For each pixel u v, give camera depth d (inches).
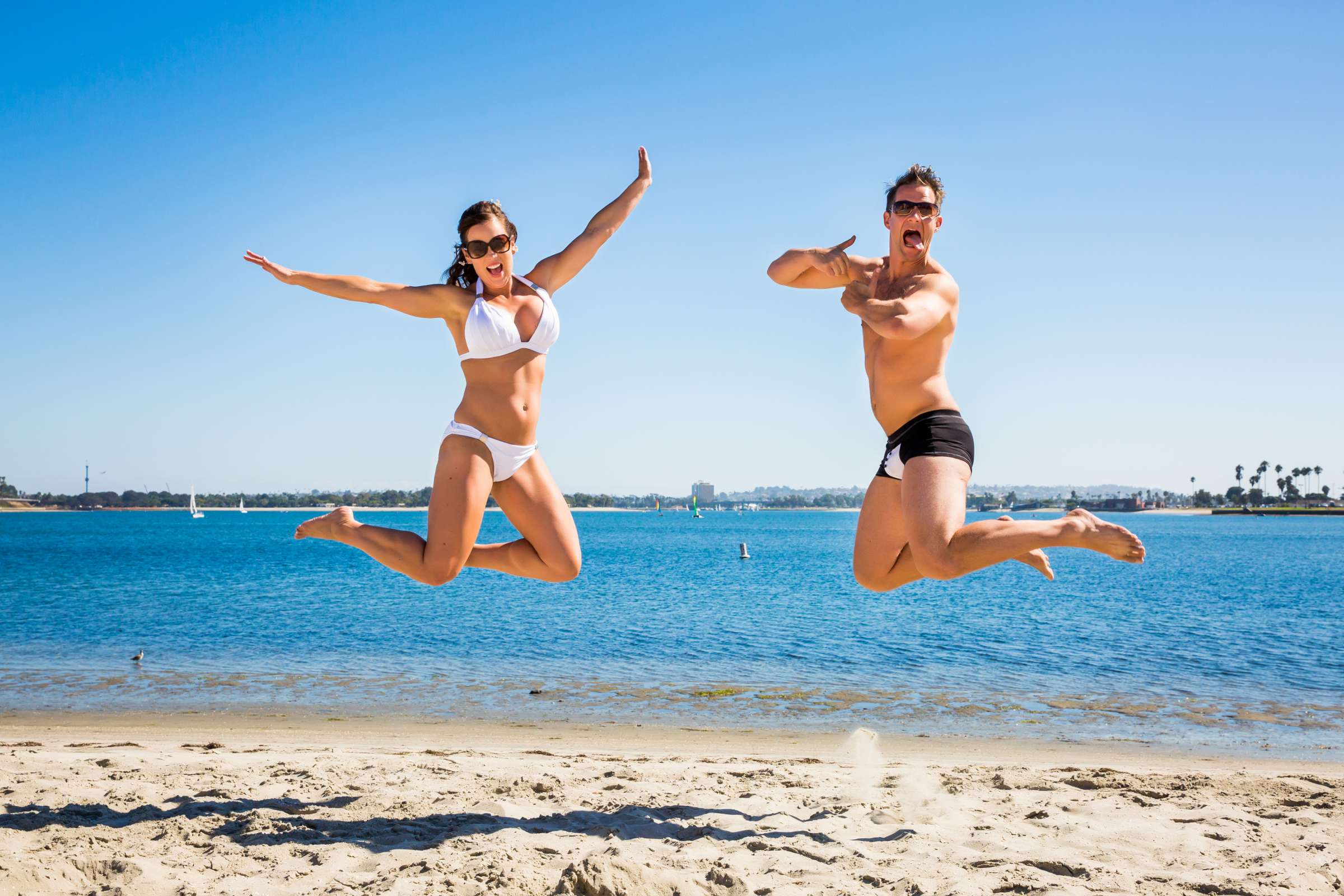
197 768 236.8
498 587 1252.5
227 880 143.7
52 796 198.5
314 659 568.1
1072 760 311.1
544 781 222.2
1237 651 635.5
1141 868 159.3
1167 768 297.1
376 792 206.1
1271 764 308.8
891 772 250.1
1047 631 754.2
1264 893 144.7
